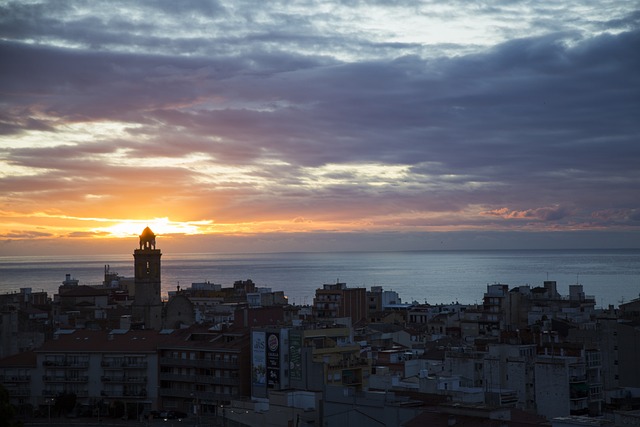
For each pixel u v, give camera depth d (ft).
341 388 558.56
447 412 472.85
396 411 517.55
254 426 592.60
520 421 456.04
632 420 426.10
